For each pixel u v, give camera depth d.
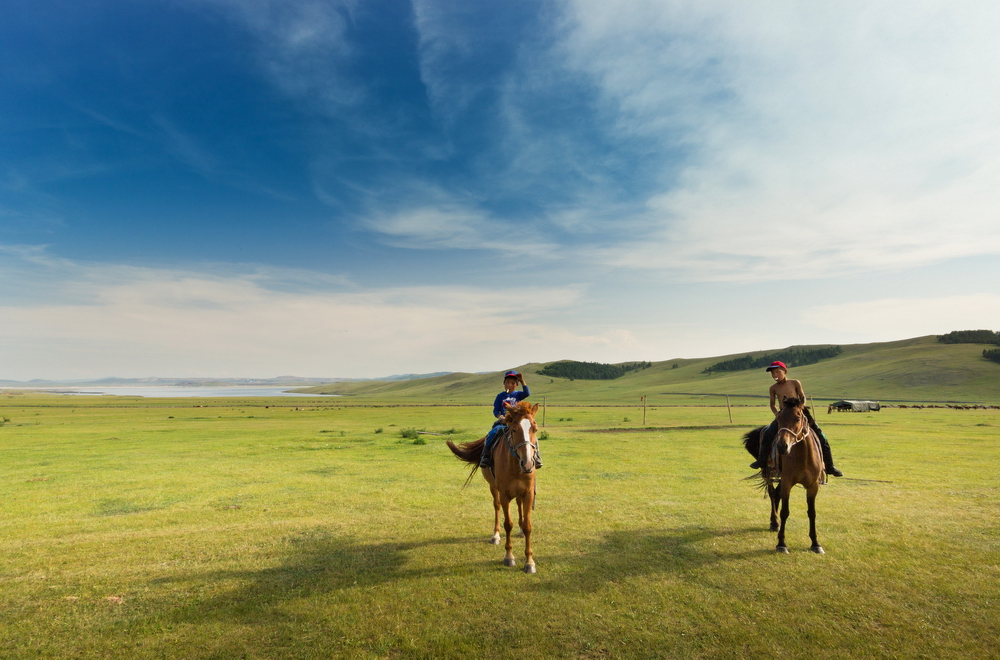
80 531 9.27
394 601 6.05
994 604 5.87
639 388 175.38
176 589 6.46
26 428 36.59
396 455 20.16
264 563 7.43
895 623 5.43
